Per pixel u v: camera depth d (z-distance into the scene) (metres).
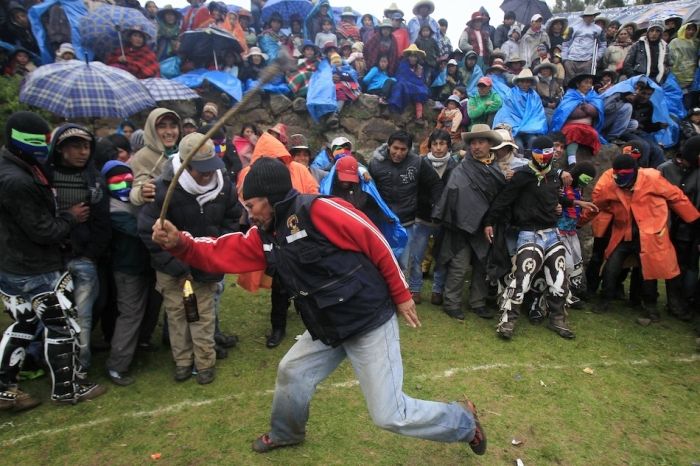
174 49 8.19
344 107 8.24
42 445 2.97
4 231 3.01
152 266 3.57
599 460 2.98
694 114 8.30
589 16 9.14
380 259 2.33
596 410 3.50
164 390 3.60
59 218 3.16
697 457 3.05
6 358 3.19
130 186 3.56
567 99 6.89
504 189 4.66
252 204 2.30
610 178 5.20
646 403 3.62
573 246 5.18
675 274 4.82
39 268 3.13
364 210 4.61
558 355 4.33
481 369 4.01
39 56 7.35
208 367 3.73
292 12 9.59
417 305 5.36
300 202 2.27
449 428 2.51
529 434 3.19
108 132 7.26
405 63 8.27
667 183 4.88
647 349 4.52
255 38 8.86
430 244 6.21
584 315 5.28
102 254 3.59
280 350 4.25
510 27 10.33
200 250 2.45
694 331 4.93
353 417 3.29
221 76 7.70
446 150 5.49
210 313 3.68
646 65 8.42
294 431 2.87
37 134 2.97
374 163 5.06
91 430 3.12
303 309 2.38
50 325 3.23
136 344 3.85
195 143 3.22
